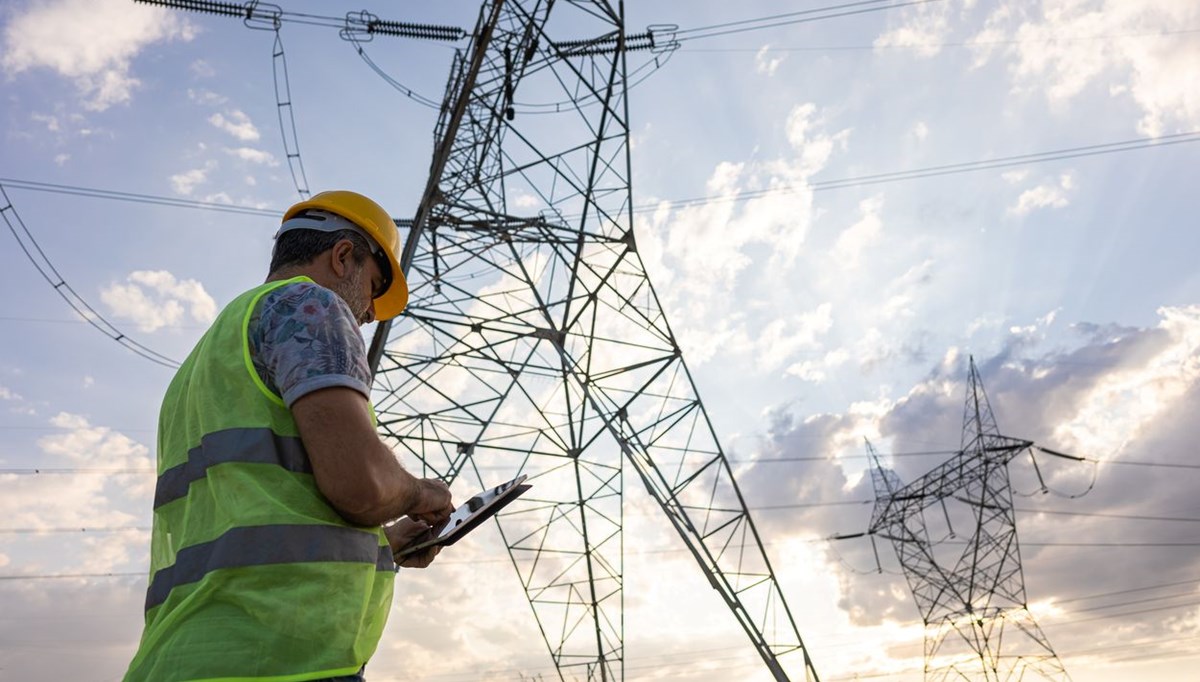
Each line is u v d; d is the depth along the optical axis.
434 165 21.66
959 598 43.56
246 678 1.70
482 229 22.03
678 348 22.41
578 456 24.31
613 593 24.34
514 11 21.23
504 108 22.61
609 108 22.81
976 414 45.69
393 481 1.97
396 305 2.72
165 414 2.23
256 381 1.95
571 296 22.95
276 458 1.89
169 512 2.02
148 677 1.73
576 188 22.78
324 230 2.43
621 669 23.78
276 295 2.04
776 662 19.14
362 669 1.90
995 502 43.75
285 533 1.82
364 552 1.95
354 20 24.27
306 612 1.79
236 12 23.80
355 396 1.91
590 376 22.92
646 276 22.89
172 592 1.84
